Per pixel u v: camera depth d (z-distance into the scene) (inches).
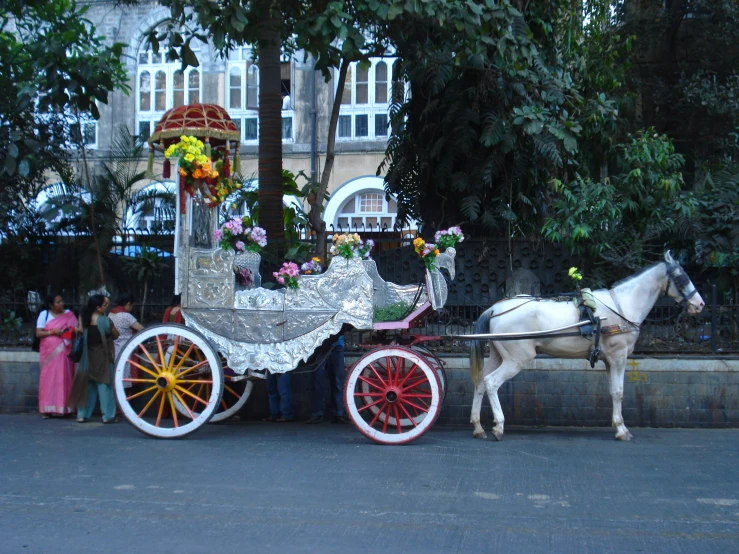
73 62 451.2
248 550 213.3
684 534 226.7
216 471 298.8
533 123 432.5
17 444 351.9
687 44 669.3
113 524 235.5
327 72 447.2
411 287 386.0
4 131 490.0
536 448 343.3
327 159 479.5
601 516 243.1
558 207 459.5
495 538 223.0
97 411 440.5
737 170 506.3
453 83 486.3
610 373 368.8
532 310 361.4
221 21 398.9
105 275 489.7
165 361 384.5
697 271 469.1
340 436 372.8
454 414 414.6
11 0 461.1
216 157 418.6
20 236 501.4
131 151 588.4
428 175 510.3
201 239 396.8
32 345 445.7
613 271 464.1
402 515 243.8
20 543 219.1
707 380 399.5
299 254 460.1
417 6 388.8
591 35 541.6
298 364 381.7
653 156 469.7
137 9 930.7
